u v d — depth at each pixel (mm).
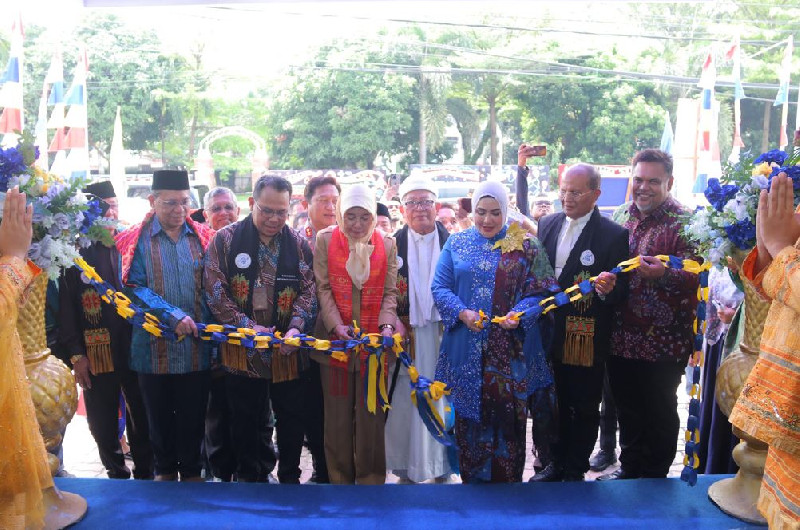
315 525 3121
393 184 8148
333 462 3787
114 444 4020
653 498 3357
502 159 25562
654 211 3809
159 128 23016
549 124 22766
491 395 3555
